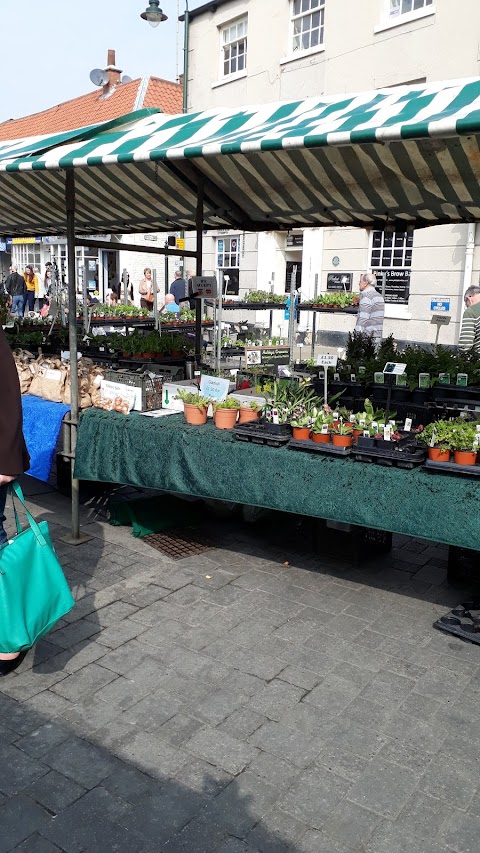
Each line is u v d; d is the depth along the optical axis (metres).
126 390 4.32
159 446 3.90
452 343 11.39
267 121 3.82
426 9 11.13
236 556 4.38
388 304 12.48
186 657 3.21
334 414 3.58
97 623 3.50
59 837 2.18
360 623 3.56
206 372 5.12
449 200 5.07
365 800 2.36
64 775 2.45
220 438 3.68
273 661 3.19
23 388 5.00
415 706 2.88
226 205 5.75
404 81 11.75
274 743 2.63
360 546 4.29
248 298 12.81
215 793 2.38
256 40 14.47
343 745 2.63
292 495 3.41
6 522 4.82
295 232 14.86
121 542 4.55
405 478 3.08
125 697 2.91
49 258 22.52
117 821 2.25
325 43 12.94
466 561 4.02
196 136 3.87
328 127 3.10
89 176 5.87
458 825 2.26
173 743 2.62
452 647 3.35
